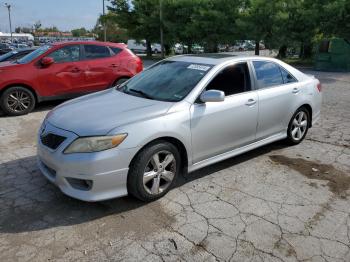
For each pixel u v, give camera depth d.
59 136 3.44
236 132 4.39
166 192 3.85
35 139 5.80
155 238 3.12
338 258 2.92
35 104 7.74
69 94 7.96
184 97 3.94
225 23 28.47
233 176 4.37
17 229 3.23
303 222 3.40
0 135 6.00
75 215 3.47
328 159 5.00
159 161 3.67
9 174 4.38
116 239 3.11
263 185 4.15
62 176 3.37
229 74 4.40
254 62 4.78
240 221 3.39
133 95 4.26
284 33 24.50
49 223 3.33
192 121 3.84
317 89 5.75
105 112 3.68
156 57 35.91
